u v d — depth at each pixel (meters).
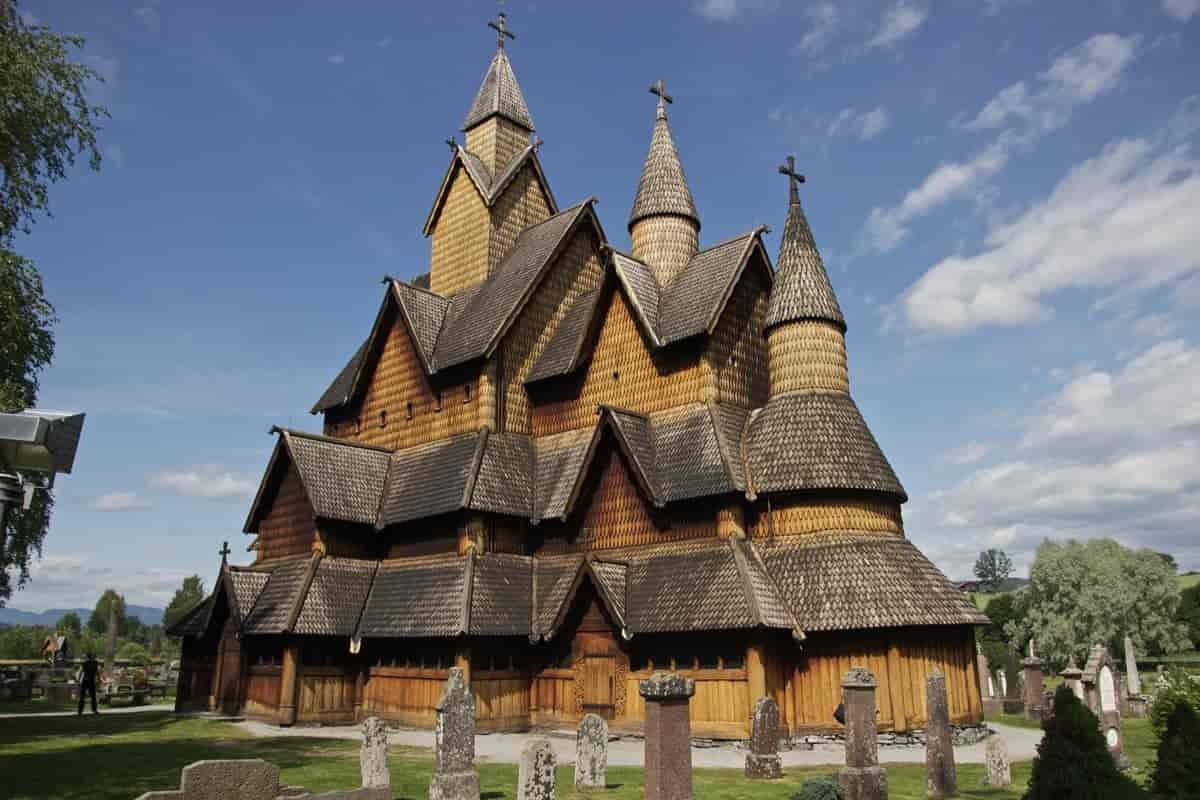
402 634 34.09
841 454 32.16
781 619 29.25
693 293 36.88
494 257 44.66
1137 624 74.50
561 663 33.50
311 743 29.53
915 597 29.52
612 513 35.28
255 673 36.81
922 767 25.08
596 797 19.86
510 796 19.81
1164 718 24.58
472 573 34.12
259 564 40.78
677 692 17.06
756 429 34.09
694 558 31.94
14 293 29.50
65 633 105.19
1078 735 13.91
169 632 41.19
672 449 34.44
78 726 34.53
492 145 47.03
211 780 14.94
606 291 38.94
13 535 41.81
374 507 39.50
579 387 39.00
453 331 41.72
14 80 30.00
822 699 29.45
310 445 39.78
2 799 18.64
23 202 30.98
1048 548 79.69
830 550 30.83
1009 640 82.94
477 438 37.75
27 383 34.75
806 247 35.66
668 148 43.00
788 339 34.59
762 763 22.72
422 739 31.58
